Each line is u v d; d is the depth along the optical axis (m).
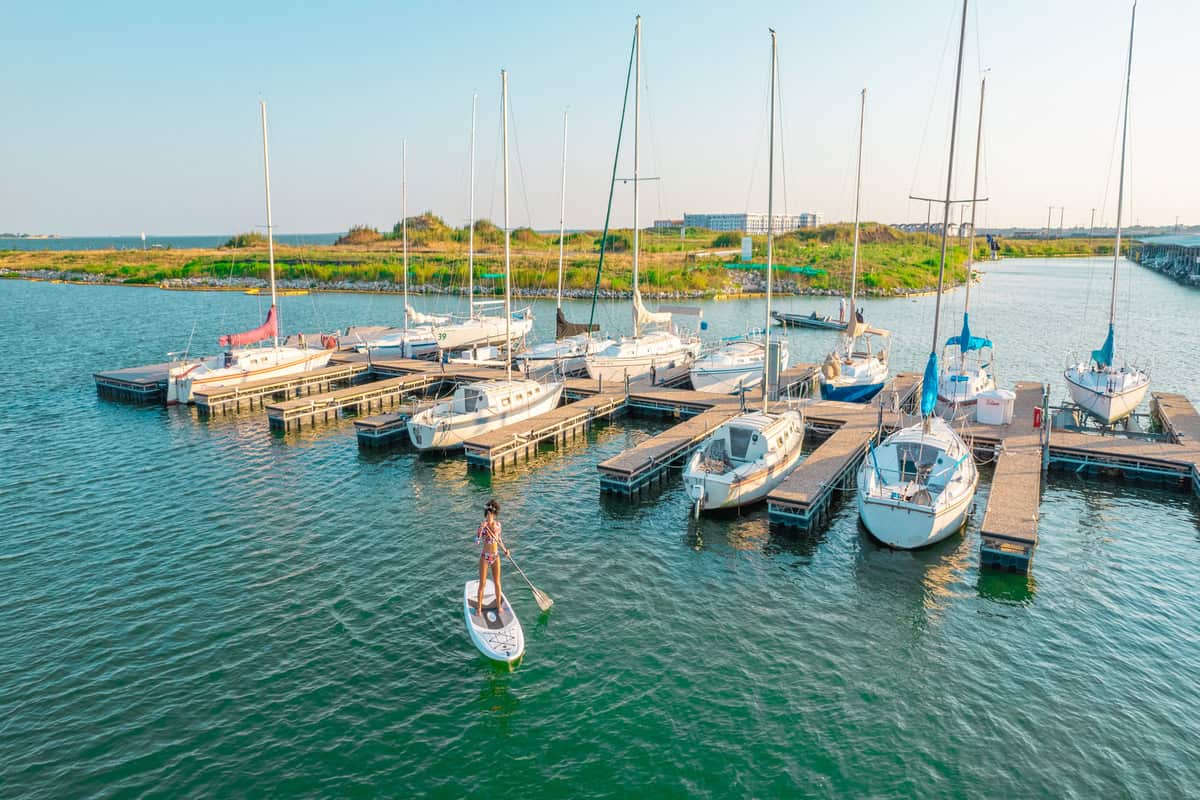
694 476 25.77
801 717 15.59
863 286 111.88
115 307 94.81
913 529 22.98
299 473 31.02
